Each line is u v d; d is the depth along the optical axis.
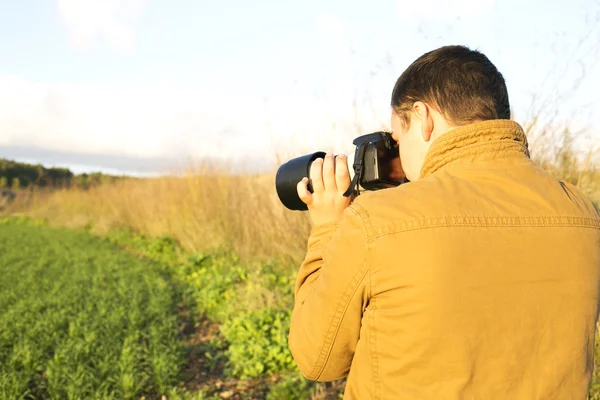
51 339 4.99
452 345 0.91
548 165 3.24
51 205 27.27
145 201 13.54
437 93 1.06
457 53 1.09
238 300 6.27
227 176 9.55
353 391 1.04
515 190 1.02
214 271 8.03
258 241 7.95
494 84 1.06
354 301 0.99
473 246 0.94
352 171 1.25
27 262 10.66
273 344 4.63
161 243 11.12
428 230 0.94
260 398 3.94
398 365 0.95
